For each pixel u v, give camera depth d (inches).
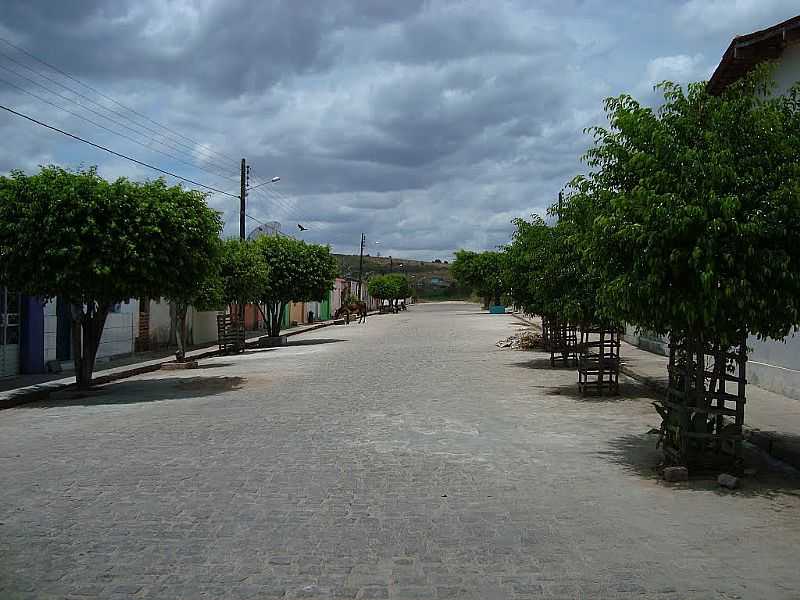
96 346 635.5
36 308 770.2
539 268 607.2
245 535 230.2
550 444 373.7
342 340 1327.5
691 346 305.0
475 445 371.6
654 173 289.1
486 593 183.6
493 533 231.3
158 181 607.5
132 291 581.9
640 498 272.1
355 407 503.2
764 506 260.7
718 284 271.6
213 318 1331.2
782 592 184.1
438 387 608.7
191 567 203.2
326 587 188.2
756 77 322.3
